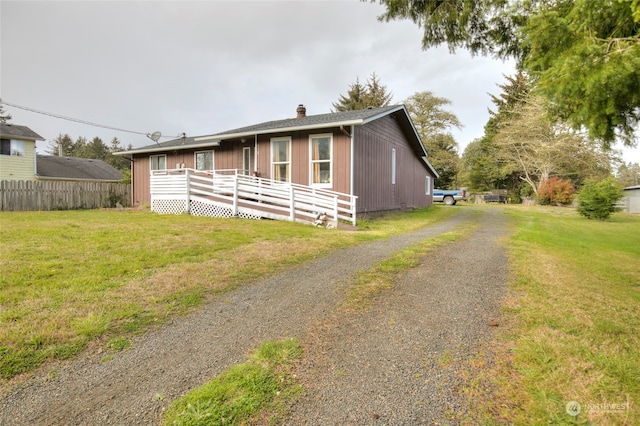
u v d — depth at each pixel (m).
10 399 2.09
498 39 6.71
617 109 3.90
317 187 11.91
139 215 11.11
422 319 3.27
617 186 16.31
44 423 1.89
